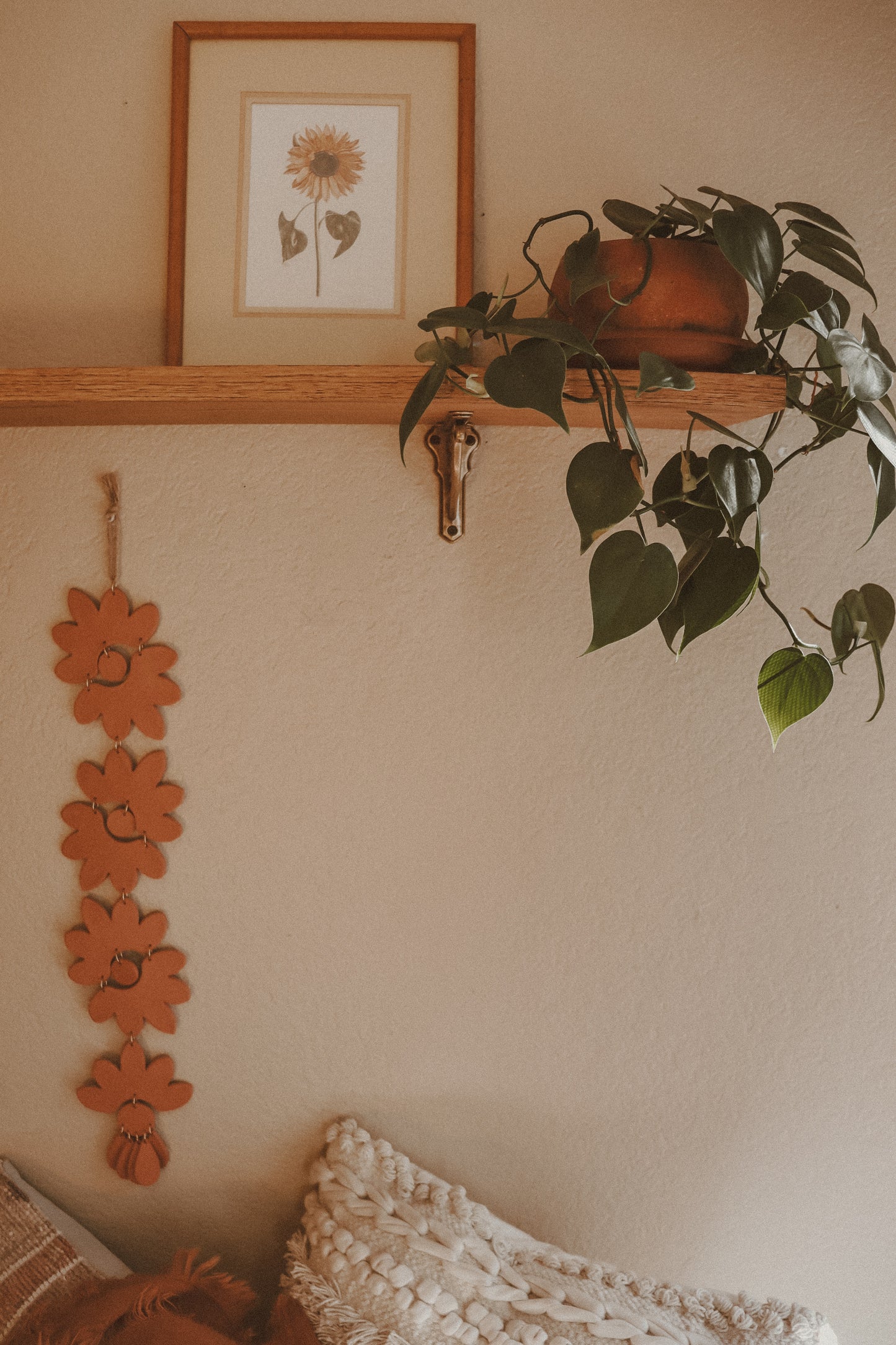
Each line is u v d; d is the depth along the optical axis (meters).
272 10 0.96
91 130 0.97
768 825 0.99
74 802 0.99
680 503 0.78
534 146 0.96
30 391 0.83
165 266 0.97
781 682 0.77
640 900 0.99
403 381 0.82
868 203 0.97
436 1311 0.83
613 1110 1.00
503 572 0.98
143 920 0.99
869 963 1.00
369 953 0.99
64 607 0.99
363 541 0.97
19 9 0.96
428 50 0.95
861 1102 1.00
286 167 0.95
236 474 0.97
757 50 0.96
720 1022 1.00
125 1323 0.85
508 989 0.99
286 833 0.99
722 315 0.79
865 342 0.76
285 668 0.98
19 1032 1.00
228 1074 1.00
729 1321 0.84
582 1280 0.86
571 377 0.79
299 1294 0.87
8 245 0.97
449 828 0.99
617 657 0.98
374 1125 1.00
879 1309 1.01
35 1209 0.96
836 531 0.98
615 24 0.96
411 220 0.95
